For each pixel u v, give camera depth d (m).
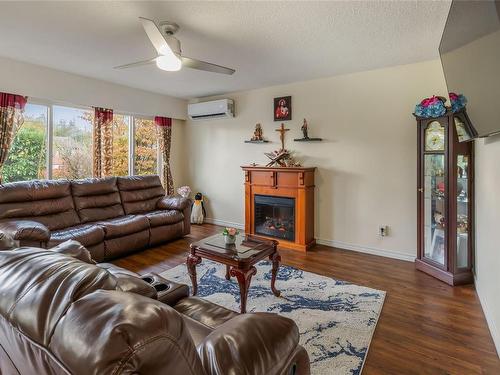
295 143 4.38
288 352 0.96
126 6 2.18
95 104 4.28
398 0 2.07
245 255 2.33
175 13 2.27
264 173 4.38
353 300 2.53
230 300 2.54
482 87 1.71
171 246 4.11
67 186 3.75
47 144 4.04
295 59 3.30
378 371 1.70
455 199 2.80
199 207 5.45
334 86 3.99
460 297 2.58
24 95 3.59
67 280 0.70
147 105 4.99
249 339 0.90
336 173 4.05
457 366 1.74
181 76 4.08
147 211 4.52
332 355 1.82
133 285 1.43
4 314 0.69
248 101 4.88
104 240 3.42
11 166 3.71
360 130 3.83
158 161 5.56
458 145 2.79
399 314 2.31
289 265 3.39
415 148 3.48
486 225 2.34
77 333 0.55
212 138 5.43
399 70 3.53
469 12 1.67
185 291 1.74
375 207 3.78
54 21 2.44
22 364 0.68
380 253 3.76
